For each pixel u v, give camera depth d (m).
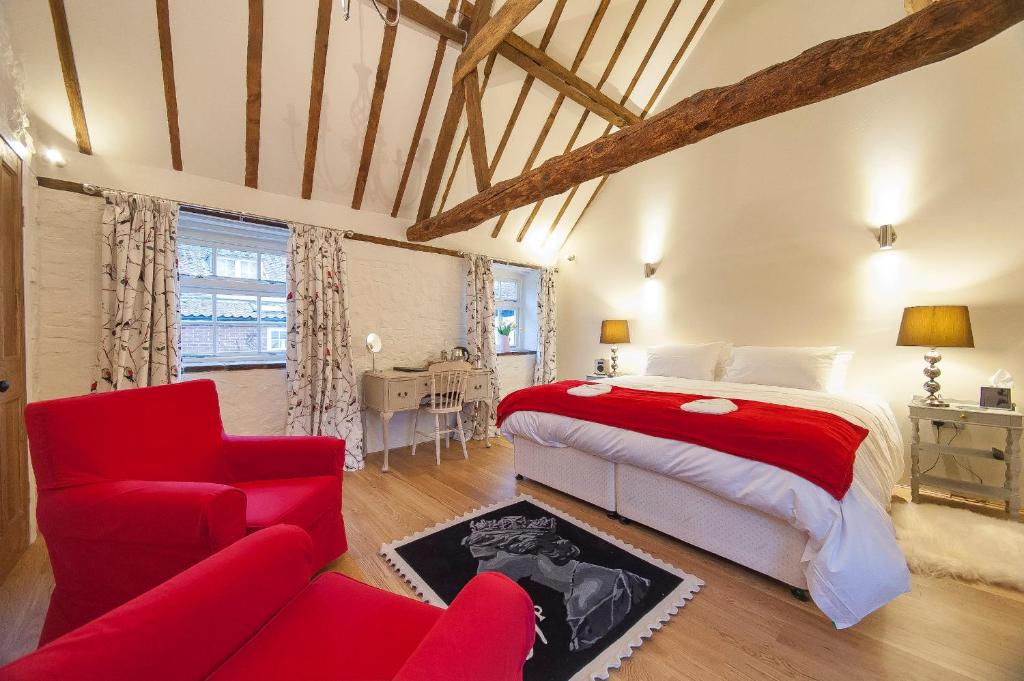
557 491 2.86
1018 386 2.61
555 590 1.77
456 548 2.09
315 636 0.87
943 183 2.85
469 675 0.61
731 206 3.87
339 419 3.30
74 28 2.17
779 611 1.66
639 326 4.60
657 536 2.25
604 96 3.77
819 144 3.36
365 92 3.06
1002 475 2.64
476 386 3.95
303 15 2.59
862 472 1.78
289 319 3.16
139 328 2.54
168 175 2.74
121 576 1.33
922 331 2.60
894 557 1.54
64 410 1.41
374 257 3.73
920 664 1.39
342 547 1.97
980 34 1.35
